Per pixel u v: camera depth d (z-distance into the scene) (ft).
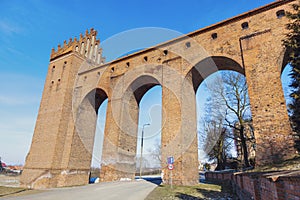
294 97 26.68
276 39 40.52
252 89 39.22
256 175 15.84
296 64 26.66
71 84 73.82
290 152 32.12
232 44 45.88
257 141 35.55
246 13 46.32
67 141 65.87
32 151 69.67
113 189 37.06
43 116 73.77
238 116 65.72
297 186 8.07
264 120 36.09
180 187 36.70
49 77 81.61
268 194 12.55
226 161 88.28
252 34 43.42
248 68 41.14
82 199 27.66
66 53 80.33
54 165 61.93
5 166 185.06
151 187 38.93
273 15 43.24
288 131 33.53
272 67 38.88
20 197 32.55
